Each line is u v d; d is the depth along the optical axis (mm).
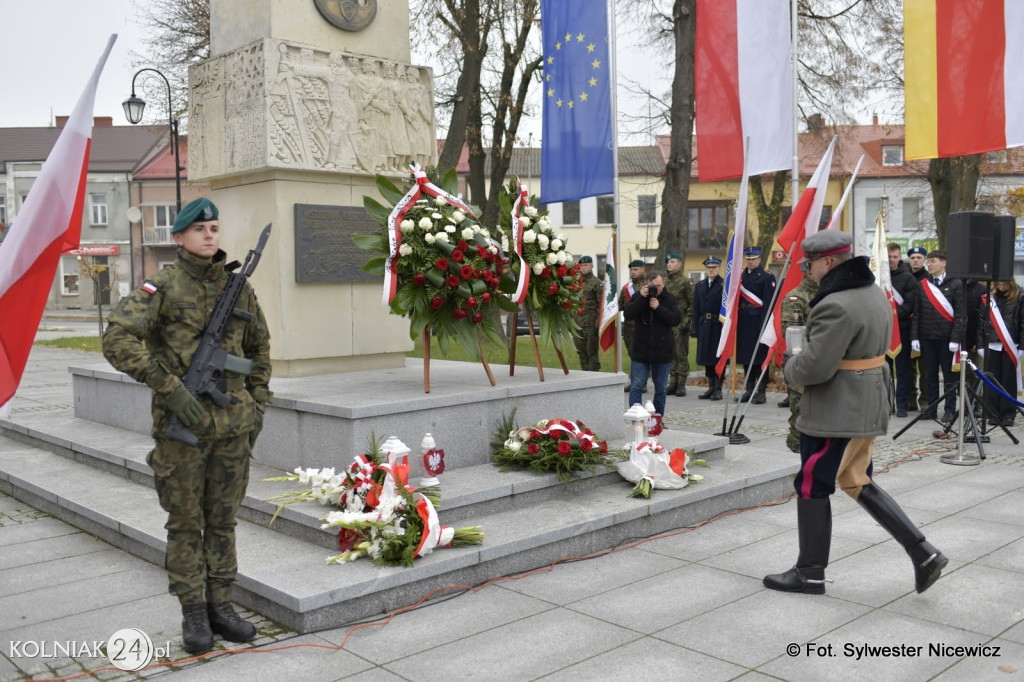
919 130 8047
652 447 5836
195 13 21062
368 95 7414
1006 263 8148
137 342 3535
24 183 48281
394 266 5887
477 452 5875
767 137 8539
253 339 3984
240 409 3822
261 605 4184
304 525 4848
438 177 6590
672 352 8844
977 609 4145
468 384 6371
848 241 4254
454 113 17234
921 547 4211
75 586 4707
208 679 3518
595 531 5121
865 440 4367
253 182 7156
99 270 29484
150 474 6195
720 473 6273
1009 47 7594
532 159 41812
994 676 3430
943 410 10469
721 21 8648
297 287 7031
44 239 3898
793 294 7609
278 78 6840
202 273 3830
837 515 5875
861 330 4172
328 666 3607
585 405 6629
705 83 8805
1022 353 9344
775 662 3584
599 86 8922
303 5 7109
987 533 5391
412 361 8453
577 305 6805
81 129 3922
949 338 9375
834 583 4535
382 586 4172
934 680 3404
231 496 3898
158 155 48375
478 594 4434
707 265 11406
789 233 7520
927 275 9891
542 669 3549
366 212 7465
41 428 7906
